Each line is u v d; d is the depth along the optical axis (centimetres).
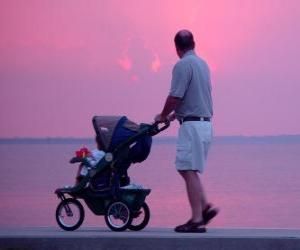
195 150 1653
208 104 1678
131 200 1711
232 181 12156
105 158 1717
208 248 1505
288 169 17450
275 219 5606
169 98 1650
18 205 7225
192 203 1650
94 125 1744
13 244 1544
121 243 1520
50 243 1537
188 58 1662
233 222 5269
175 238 1510
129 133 1736
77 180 1766
